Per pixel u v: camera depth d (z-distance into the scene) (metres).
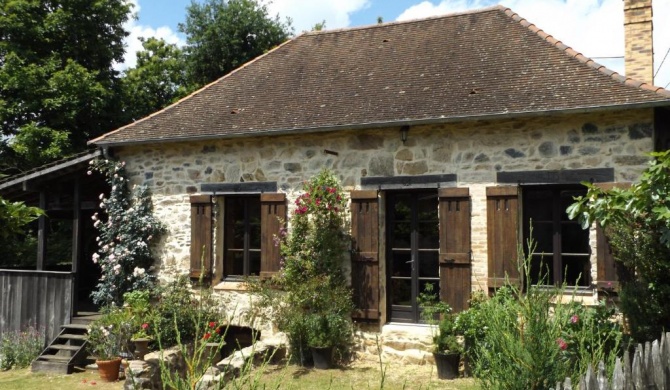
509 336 4.09
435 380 7.90
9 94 17.27
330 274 9.12
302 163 9.72
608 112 7.91
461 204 8.59
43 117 17.75
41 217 11.44
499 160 8.48
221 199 10.48
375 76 10.20
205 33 23.14
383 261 9.21
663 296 6.79
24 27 17.36
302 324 8.87
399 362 8.81
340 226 9.36
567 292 8.06
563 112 7.75
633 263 7.01
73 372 9.80
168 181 10.68
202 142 10.45
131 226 10.62
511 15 10.39
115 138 10.82
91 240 15.89
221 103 11.02
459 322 8.00
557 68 8.70
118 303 10.67
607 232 7.33
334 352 9.05
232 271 10.50
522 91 8.46
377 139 9.22
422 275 9.12
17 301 11.26
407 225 9.29
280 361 9.10
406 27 11.36
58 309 10.86
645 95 7.56
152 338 8.91
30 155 16.67
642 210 5.83
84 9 18.81
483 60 9.53
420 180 8.88
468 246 8.52
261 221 9.88
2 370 10.18
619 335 5.04
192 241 10.35
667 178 5.46
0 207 4.02
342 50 11.43
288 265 9.16
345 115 9.31
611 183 7.82
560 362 4.15
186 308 9.83
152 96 23.75
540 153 8.25
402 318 9.20
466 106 8.51
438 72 9.66
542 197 8.45
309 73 11.07
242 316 10.02
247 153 10.12
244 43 23.75
